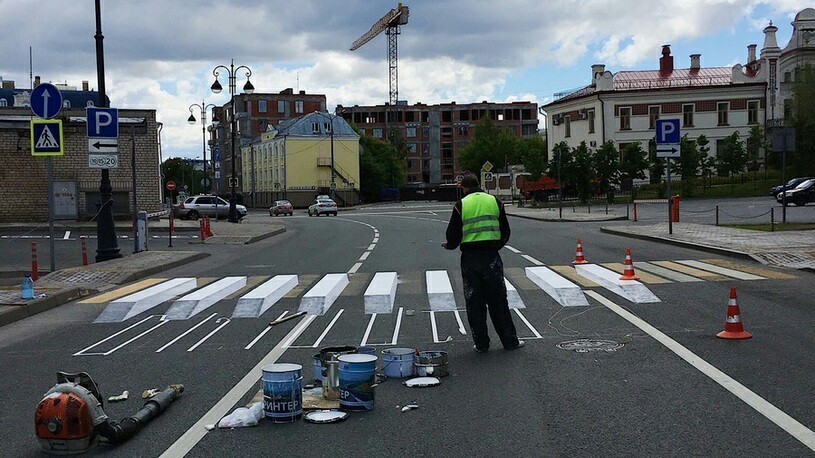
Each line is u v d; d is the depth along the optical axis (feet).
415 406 21.63
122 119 130.82
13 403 23.75
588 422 19.67
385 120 438.81
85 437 18.72
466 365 26.76
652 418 19.79
